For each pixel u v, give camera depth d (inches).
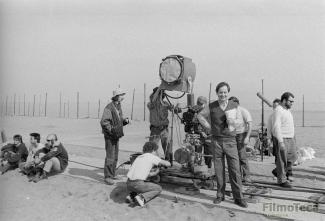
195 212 247.9
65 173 383.9
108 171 331.6
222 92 256.7
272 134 300.4
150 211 256.2
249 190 286.0
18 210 268.5
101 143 709.3
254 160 462.0
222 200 271.0
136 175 271.4
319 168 404.2
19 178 363.3
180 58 313.3
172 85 314.0
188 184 299.1
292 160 312.5
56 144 373.4
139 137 854.5
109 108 324.2
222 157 265.7
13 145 410.9
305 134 993.5
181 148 298.7
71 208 273.4
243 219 233.5
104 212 261.9
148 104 335.9
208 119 267.7
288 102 299.0
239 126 293.1
